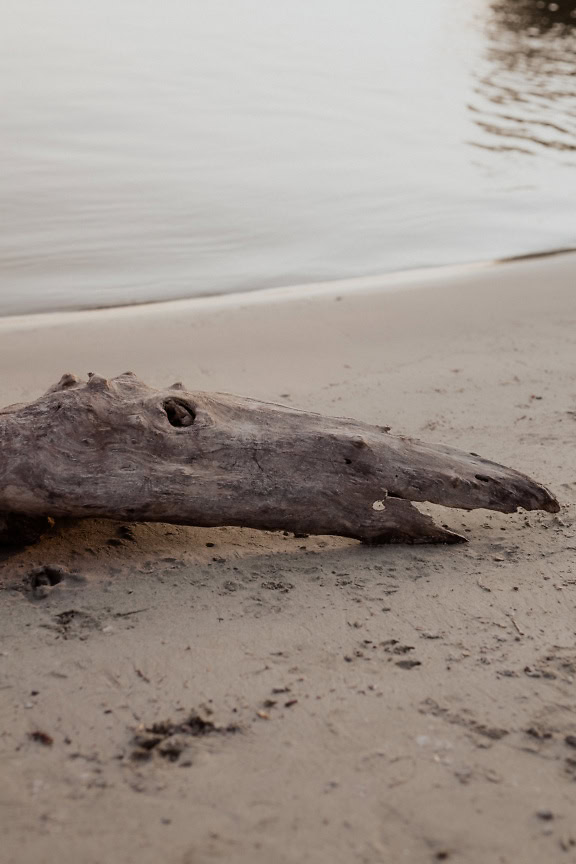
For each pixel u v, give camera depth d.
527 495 4.41
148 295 9.73
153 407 4.33
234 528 4.66
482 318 8.75
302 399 6.75
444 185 14.16
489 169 15.03
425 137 16.83
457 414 6.33
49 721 3.05
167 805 2.65
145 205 12.70
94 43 23.83
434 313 8.95
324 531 4.35
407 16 31.50
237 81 20.62
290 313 9.00
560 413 6.27
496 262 10.91
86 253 10.90
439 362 7.56
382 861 2.44
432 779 2.75
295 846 2.49
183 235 11.66
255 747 2.91
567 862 2.43
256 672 3.33
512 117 18.34
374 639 3.55
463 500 4.36
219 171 14.41
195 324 8.68
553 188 14.10
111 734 2.98
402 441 4.52
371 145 16.25
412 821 2.58
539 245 11.61
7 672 3.34
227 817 2.60
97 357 7.75
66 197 12.78
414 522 4.40
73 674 3.32
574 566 4.16
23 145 15.14
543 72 22.47
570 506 4.80
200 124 17.08
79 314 9.07
